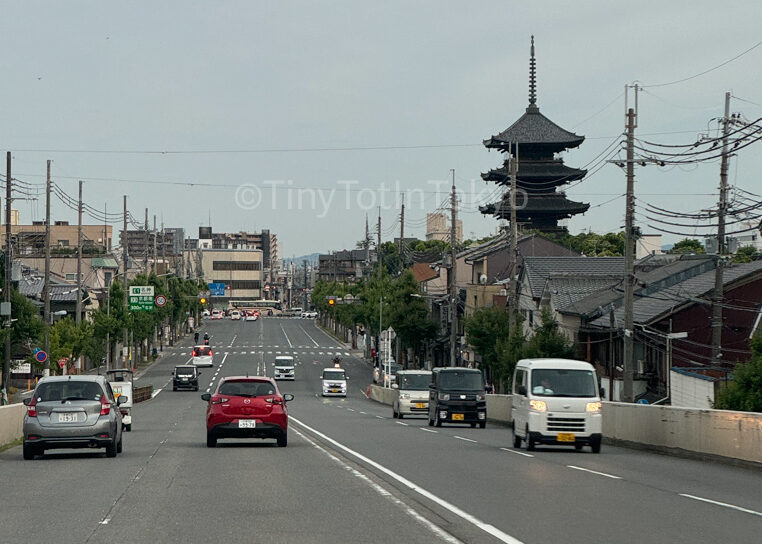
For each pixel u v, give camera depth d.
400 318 94.88
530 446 24.31
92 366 98.69
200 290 171.25
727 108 36.09
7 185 52.44
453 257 63.94
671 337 45.69
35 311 56.56
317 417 45.06
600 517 11.91
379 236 110.12
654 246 96.81
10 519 11.79
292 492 14.48
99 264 120.31
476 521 11.52
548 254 94.19
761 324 47.31
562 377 24.64
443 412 38.16
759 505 13.30
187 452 22.94
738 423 20.20
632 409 26.53
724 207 38.09
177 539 10.25
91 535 10.54
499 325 60.53
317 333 166.75
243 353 128.25
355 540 10.16
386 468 18.44
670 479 17.00
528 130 121.44
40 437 20.33
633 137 36.59
